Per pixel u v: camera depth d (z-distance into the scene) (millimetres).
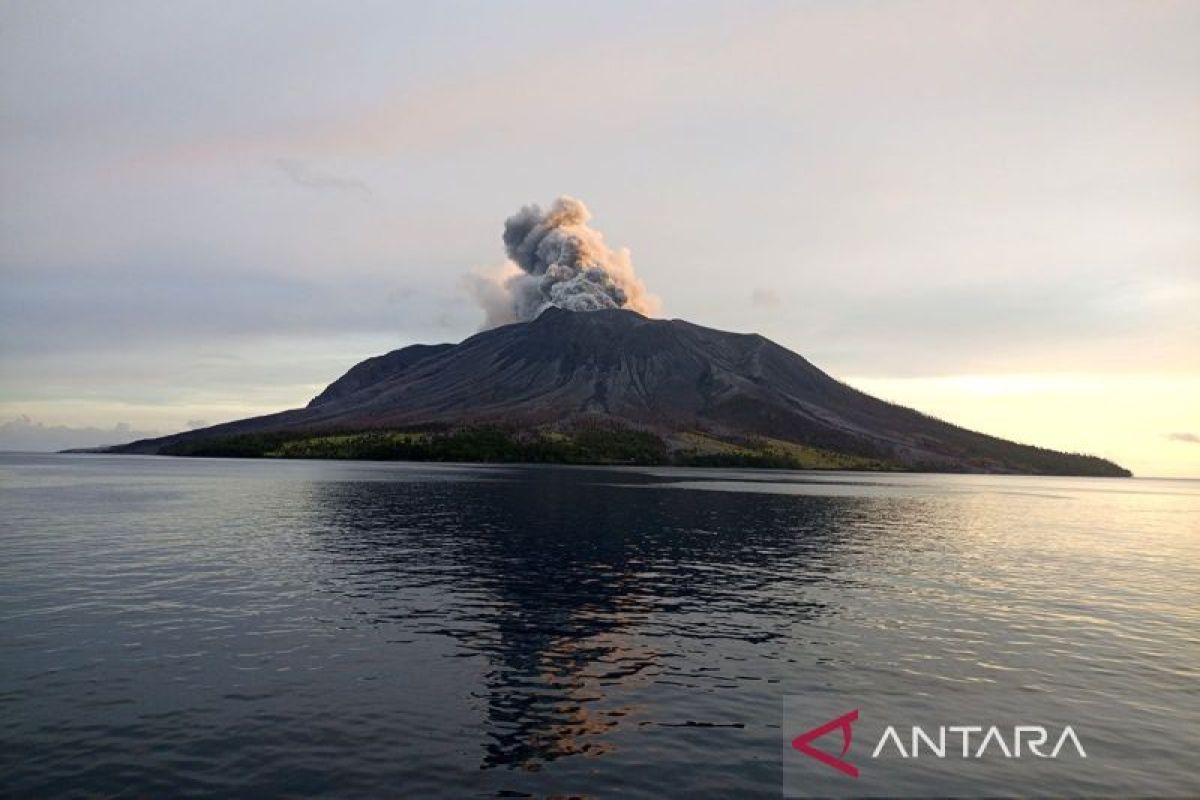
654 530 76250
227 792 18781
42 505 97250
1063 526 99000
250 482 152000
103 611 37250
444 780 19625
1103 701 26859
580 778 19906
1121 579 54156
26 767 19953
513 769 20344
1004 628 37469
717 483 179125
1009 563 60812
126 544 60781
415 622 36000
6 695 25203
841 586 48062
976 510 122625
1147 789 20188
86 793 18641
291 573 48406
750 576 50938
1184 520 120500
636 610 39594
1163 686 28703
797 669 29656
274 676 27609
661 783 19750
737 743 22469
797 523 88062
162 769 19984
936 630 36625
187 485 141875
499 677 27938
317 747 21547
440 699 25531
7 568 48938
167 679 27109
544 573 50031
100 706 24391
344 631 34125
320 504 99812
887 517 100875
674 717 24344
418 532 71125
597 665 29641
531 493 124062
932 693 27281
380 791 18969
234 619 36000
